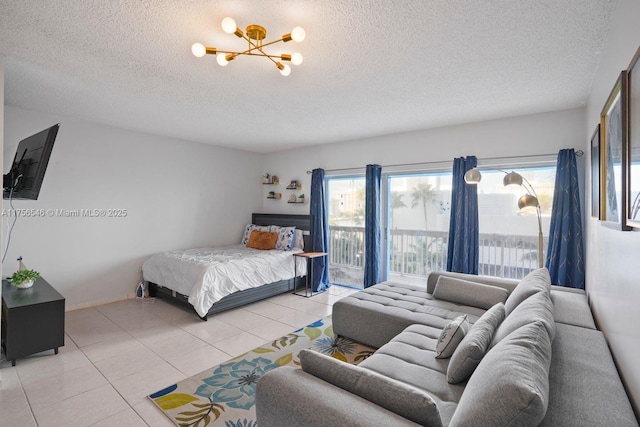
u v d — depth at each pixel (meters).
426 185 4.43
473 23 1.82
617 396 1.10
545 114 3.41
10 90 2.89
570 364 1.35
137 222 4.41
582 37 1.95
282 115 3.61
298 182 5.51
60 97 3.07
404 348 1.97
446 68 2.40
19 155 2.92
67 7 1.70
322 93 2.93
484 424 0.93
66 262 3.80
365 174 4.71
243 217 5.83
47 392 2.18
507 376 0.98
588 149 2.84
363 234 5.04
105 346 2.90
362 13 1.74
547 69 2.40
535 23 1.81
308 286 5.06
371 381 1.21
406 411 1.08
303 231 5.29
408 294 3.23
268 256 4.40
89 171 3.95
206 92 2.93
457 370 1.56
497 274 3.87
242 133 4.49
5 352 2.64
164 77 2.59
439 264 4.34
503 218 3.81
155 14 1.76
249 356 2.71
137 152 4.39
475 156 3.78
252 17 1.79
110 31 1.93
